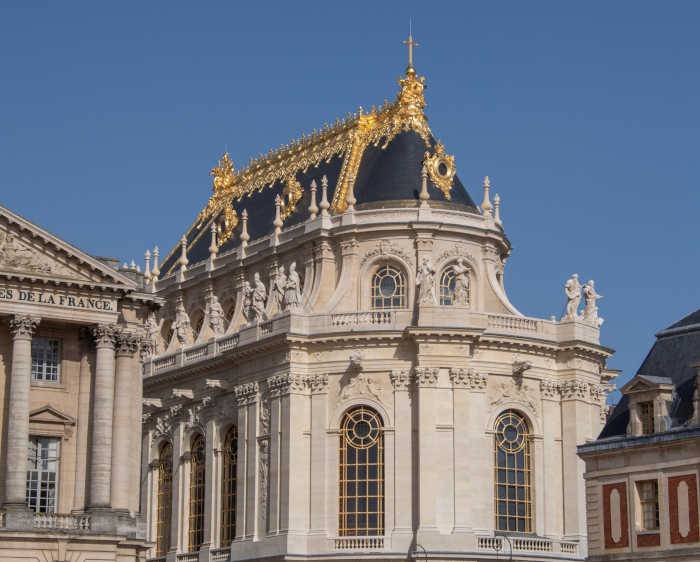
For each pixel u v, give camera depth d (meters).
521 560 103.69
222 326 119.50
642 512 80.38
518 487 106.94
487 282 112.56
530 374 108.44
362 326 106.50
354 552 103.06
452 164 115.62
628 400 83.50
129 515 89.00
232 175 136.12
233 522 112.38
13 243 87.56
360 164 118.25
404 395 105.25
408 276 110.25
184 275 126.88
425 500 102.88
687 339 82.75
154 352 125.25
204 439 116.62
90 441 89.44
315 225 112.94
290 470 105.69
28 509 85.31
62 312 88.38
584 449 83.25
